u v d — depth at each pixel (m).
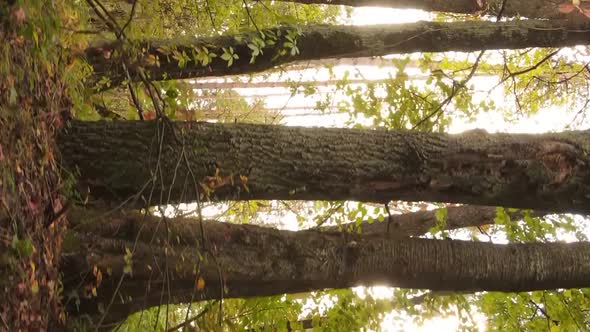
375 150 3.61
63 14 3.49
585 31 5.14
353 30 4.86
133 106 4.34
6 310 2.70
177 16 6.65
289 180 3.58
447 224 6.40
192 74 4.63
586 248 4.16
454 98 5.37
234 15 6.18
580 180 3.64
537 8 5.73
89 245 3.46
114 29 3.55
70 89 3.55
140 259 3.52
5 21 2.83
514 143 3.64
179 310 6.27
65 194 3.37
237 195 3.60
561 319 5.00
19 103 2.96
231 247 3.74
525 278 4.07
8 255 2.72
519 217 5.37
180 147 3.48
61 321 3.36
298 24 4.79
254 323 5.04
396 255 3.95
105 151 3.47
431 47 5.02
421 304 5.61
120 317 3.66
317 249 3.87
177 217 3.63
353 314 5.12
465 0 5.88
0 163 2.73
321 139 3.62
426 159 3.59
